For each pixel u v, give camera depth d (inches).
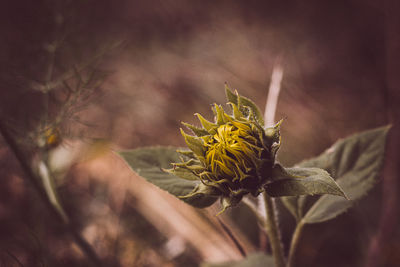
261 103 29.3
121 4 35.8
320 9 33.7
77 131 21.7
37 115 21.0
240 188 15.2
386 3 30.2
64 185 23.8
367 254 22.3
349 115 28.1
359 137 17.8
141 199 26.0
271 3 35.0
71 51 22.6
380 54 30.2
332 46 31.7
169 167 17.4
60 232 22.4
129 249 23.0
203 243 23.7
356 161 17.7
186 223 24.6
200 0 36.4
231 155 15.4
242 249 20.7
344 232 23.0
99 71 22.2
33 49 22.3
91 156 23.4
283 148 26.4
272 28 33.7
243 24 34.4
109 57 30.4
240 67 31.5
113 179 26.5
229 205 15.1
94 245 22.5
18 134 20.2
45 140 20.2
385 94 27.5
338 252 22.7
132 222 24.7
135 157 17.4
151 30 35.2
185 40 34.4
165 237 24.3
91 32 30.8
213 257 23.2
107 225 23.7
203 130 15.8
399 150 22.9
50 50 22.3
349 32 32.1
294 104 28.7
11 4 24.3
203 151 15.6
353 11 32.8
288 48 32.0
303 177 15.0
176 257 23.5
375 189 23.9
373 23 31.7
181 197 15.4
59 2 23.0
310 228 23.0
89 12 32.3
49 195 19.8
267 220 16.9
